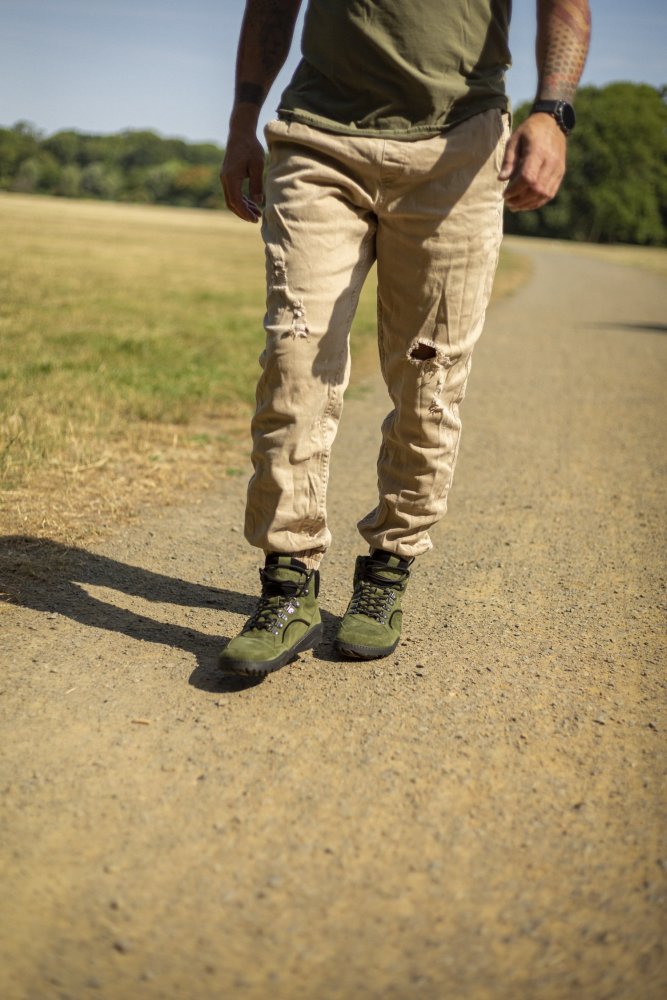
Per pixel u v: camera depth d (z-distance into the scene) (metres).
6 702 2.04
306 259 2.04
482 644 2.47
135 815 1.67
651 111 83.94
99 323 8.95
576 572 3.11
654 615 2.74
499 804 1.74
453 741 1.96
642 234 83.19
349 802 1.73
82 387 5.48
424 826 1.67
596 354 9.14
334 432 2.20
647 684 2.28
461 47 1.99
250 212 2.30
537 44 1.92
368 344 8.83
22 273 14.75
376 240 2.15
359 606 2.38
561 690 2.22
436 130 1.99
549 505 3.92
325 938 1.40
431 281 2.11
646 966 1.37
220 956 1.36
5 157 129.00
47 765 1.81
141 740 1.91
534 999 1.30
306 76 2.08
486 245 2.10
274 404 2.12
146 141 153.38
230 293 13.51
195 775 1.79
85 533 3.16
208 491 3.84
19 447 4.04
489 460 4.70
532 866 1.57
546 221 83.44
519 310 14.07
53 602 2.59
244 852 1.58
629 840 1.65
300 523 2.21
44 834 1.61
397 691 2.17
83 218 50.41
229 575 2.93
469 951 1.38
